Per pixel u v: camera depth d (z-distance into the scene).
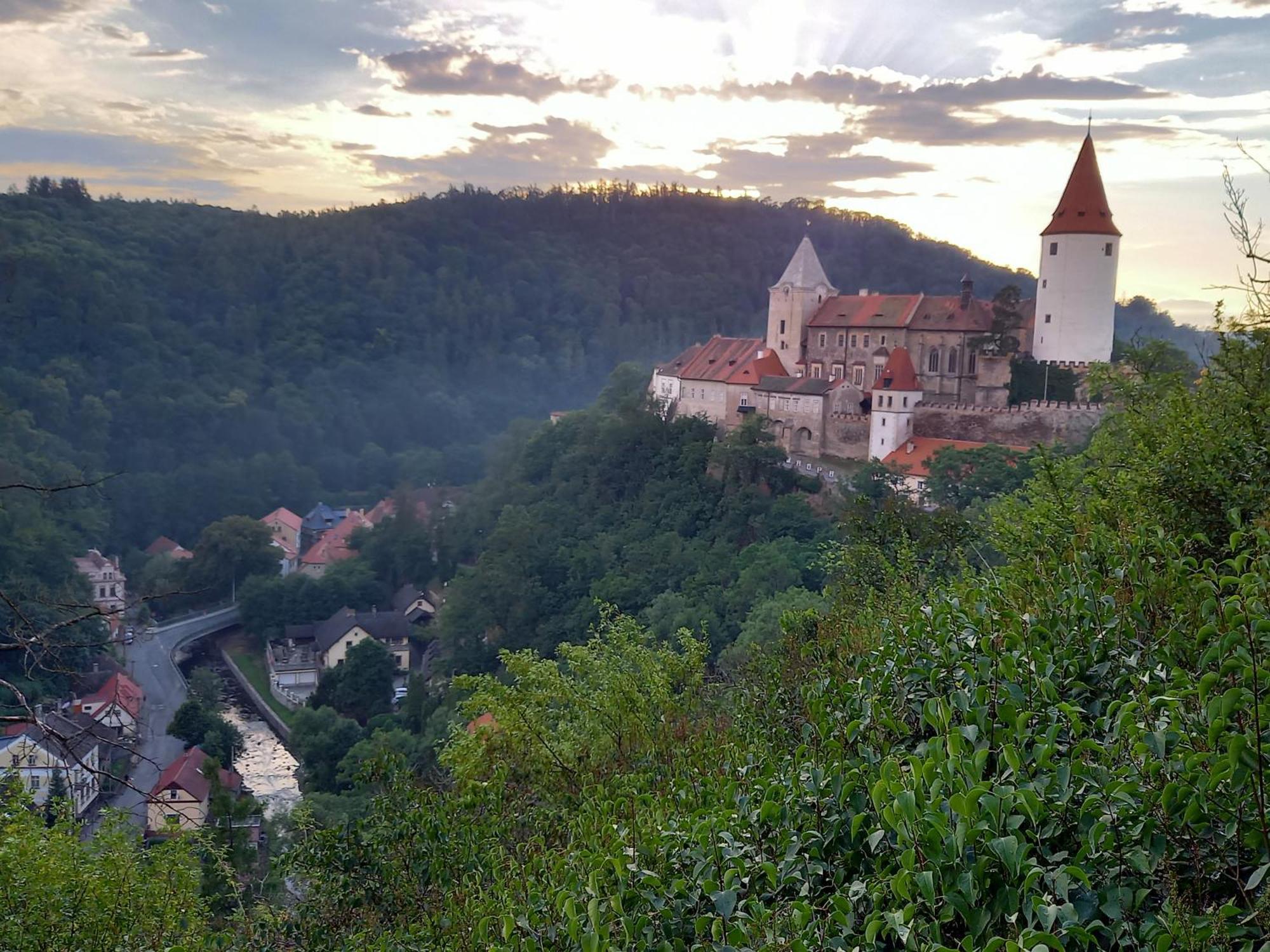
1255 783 6.76
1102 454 24.66
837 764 8.98
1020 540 15.59
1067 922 6.41
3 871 15.30
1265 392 15.98
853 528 25.78
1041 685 8.66
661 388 116.00
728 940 7.84
